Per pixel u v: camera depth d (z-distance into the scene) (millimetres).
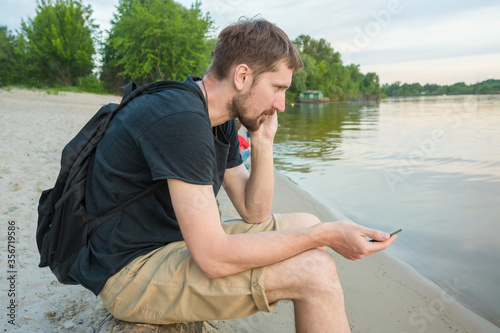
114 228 1389
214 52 1527
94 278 1405
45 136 7000
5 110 11859
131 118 1361
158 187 1383
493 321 2295
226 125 1736
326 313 1283
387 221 3955
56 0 34281
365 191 5137
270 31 1462
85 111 13719
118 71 37469
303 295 1315
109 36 37062
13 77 31500
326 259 1351
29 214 3041
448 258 3146
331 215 4145
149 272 1403
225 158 1637
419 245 3367
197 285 1345
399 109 27484
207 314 1390
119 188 1373
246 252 1275
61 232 1436
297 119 19375
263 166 1711
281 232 1349
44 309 1864
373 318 2279
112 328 1456
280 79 1484
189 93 1387
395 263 3016
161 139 1278
